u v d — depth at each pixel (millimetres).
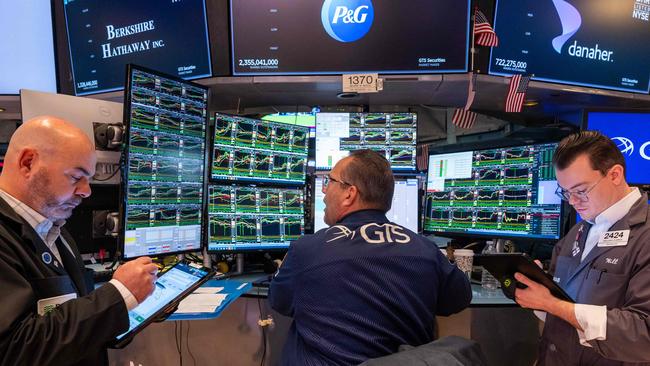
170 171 1790
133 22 2324
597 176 1191
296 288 1112
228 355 2080
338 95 2477
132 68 1621
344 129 2312
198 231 1920
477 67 2152
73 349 912
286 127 2170
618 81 2350
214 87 2311
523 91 2172
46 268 1046
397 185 2271
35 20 2490
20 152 1036
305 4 2096
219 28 2203
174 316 1423
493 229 2029
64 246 1226
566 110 2758
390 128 2293
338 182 1278
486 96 2492
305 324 1086
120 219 1619
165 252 1780
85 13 2400
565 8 2162
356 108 2500
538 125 2604
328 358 1030
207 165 1969
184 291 1249
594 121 1931
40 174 1034
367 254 1096
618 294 1165
